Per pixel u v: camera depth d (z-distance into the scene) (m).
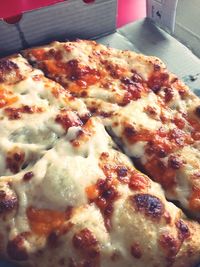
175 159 0.26
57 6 0.32
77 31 0.35
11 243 0.22
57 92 0.28
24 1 0.42
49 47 0.32
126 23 0.41
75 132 0.25
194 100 0.29
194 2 0.43
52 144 0.26
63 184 0.23
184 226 0.23
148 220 0.23
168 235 0.22
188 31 0.39
